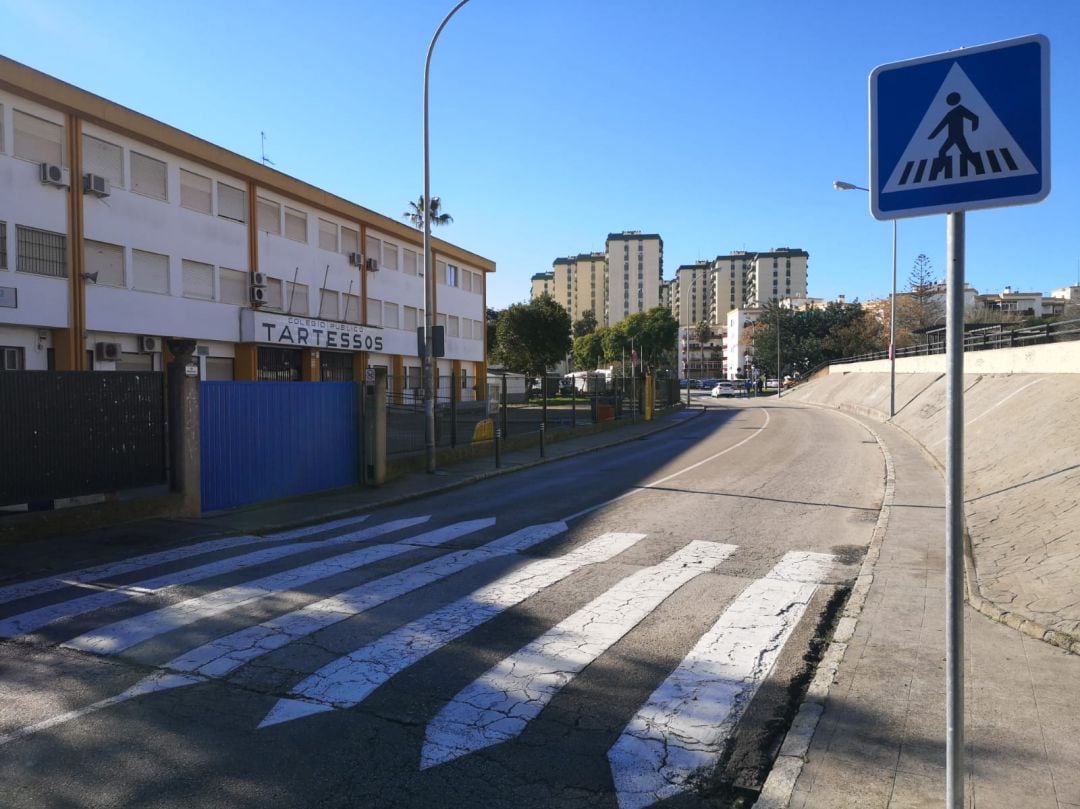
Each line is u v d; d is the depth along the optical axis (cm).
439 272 4522
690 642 558
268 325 2966
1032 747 378
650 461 1923
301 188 3162
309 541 941
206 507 1134
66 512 935
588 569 780
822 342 7619
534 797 350
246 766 375
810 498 1270
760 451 2091
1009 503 1023
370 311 3788
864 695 448
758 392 8100
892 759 371
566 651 536
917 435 2336
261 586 704
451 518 1120
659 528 1013
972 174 265
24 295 2088
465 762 381
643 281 18188
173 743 399
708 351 14838
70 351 2217
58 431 933
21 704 448
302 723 422
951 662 271
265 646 542
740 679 489
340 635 566
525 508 1204
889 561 796
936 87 271
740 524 1041
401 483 1490
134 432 1021
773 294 16862
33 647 543
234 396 1184
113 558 824
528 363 6028
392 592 686
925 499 1203
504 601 658
